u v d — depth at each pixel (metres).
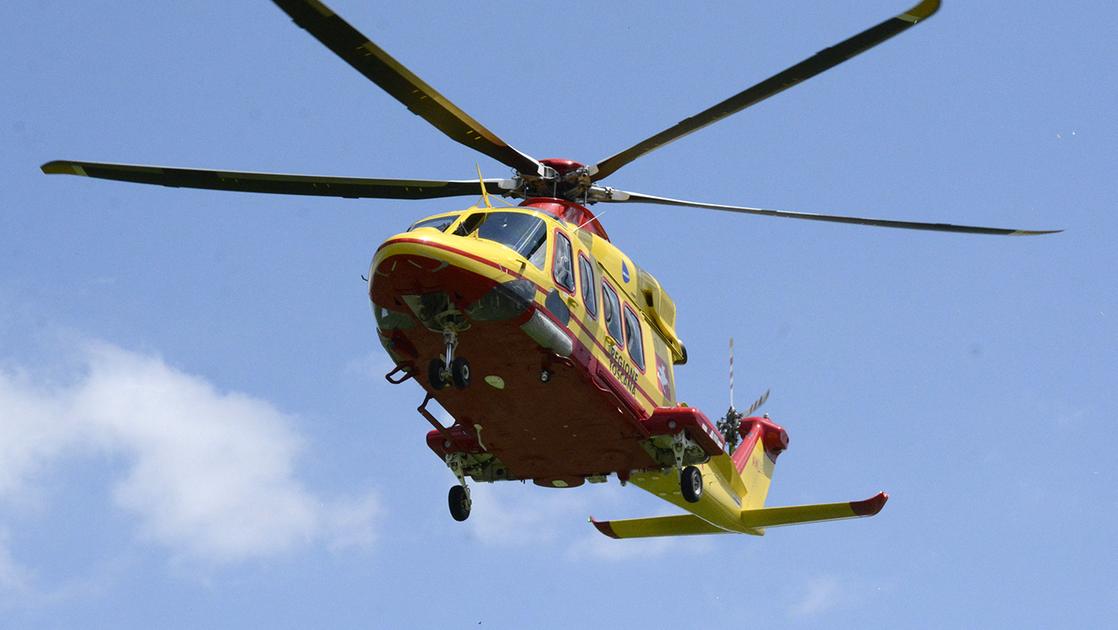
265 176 54.22
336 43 44.06
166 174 54.00
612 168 56.19
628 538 70.81
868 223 57.59
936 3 41.44
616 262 57.81
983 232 57.03
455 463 59.25
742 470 71.75
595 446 57.03
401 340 51.66
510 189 57.69
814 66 45.59
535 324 50.06
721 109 49.53
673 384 61.09
